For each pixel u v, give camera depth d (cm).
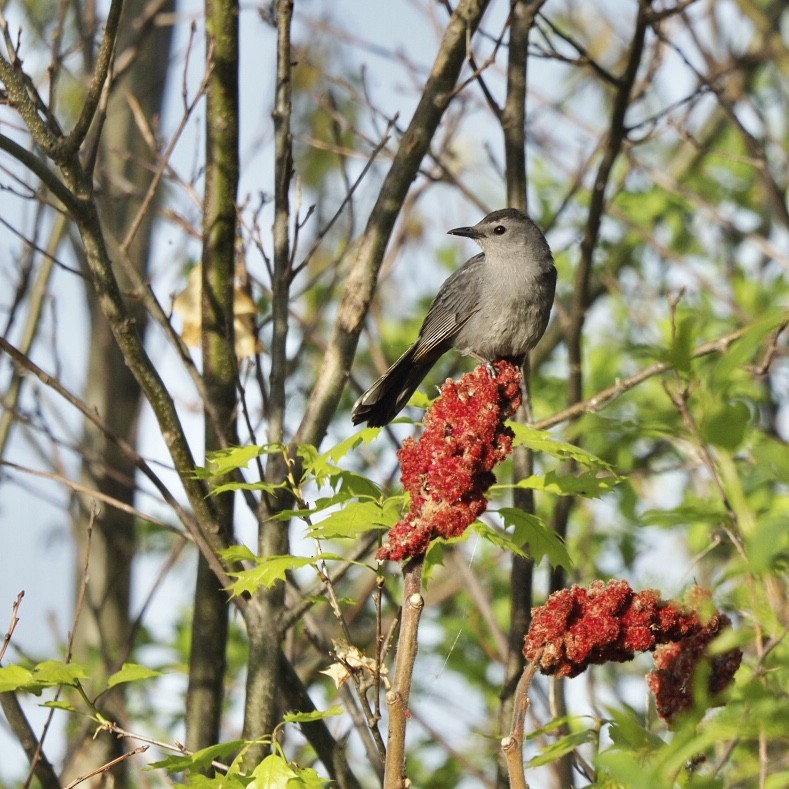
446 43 1071
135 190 1447
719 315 1622
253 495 1031
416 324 1731
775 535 465
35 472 996
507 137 1236
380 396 1159
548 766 1017
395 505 750
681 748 538
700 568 1183
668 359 670
